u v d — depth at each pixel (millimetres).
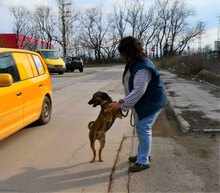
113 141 4625
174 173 3229
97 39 54812
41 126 5691
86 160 3746
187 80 14141
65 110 7352
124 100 2885
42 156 3949
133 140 4648
